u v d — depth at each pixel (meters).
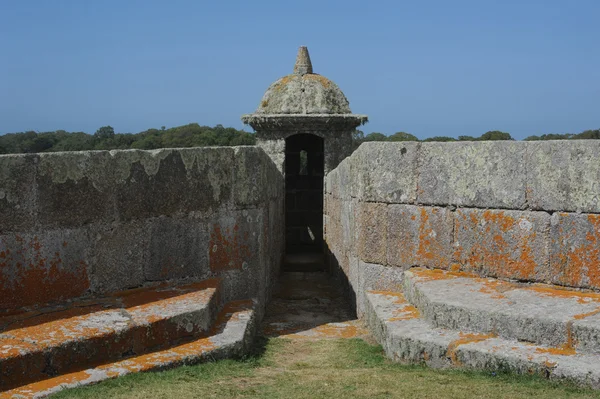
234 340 5.59
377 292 7.23
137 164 6.22
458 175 6.68
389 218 7.25
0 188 5.13
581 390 4.32
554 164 5.93
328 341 6.60
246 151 7.22
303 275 12.45
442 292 5.95
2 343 4.52
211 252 6.94
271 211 9.45
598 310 5.14
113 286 6.07
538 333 4.96
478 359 4.91
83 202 5.76
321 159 16.81
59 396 4.17
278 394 4.46
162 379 4.69
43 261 5.46
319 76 15.23
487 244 6.46
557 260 5.93
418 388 4.48
